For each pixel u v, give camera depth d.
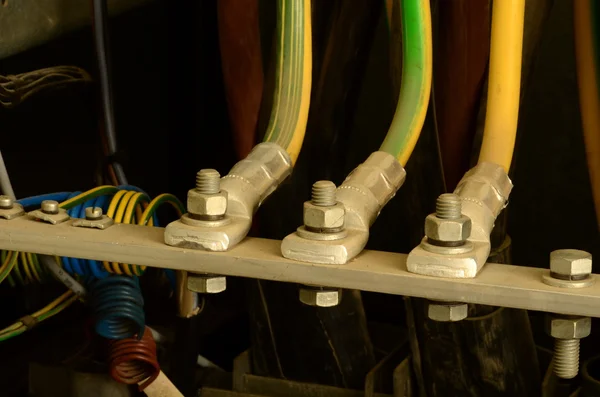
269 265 0.65
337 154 1.05
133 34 1.47
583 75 0.87
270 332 1.09
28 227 0.72
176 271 0.93
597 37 0.86
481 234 0.66
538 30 0.92
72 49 1.38
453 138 0.92
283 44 0.79
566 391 1.03
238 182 0.71
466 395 0.99
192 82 1.47
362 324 1.08
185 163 1.50
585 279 0.62
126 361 0.93
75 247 0.70
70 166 1.42
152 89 1.50
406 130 0.77
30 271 0.93
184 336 1.07
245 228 0.69
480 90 0.90
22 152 1.36
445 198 0.63
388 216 1.44
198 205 0.67
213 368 1.22
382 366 1.03
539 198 1.39
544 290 0.60
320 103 1.03
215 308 1.45
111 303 0.86
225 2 0.99
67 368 1.05
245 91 1.01
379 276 0.63
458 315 0.63
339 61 1.01
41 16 0.99
